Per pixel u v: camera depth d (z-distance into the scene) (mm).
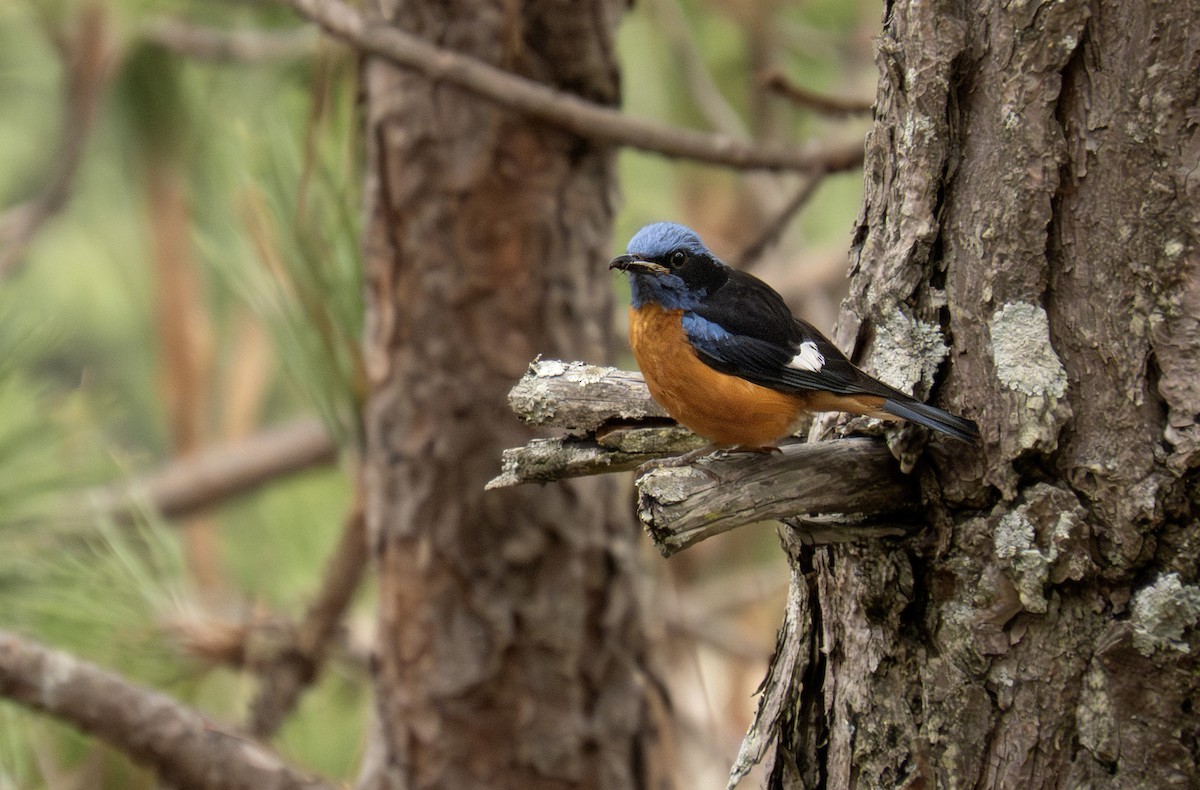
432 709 10445
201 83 13672
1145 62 6336
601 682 10516
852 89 16172
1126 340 6418
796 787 7594
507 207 10266
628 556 10750
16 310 10758
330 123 10727
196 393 14750
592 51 10500
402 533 10477
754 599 14867
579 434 8211
